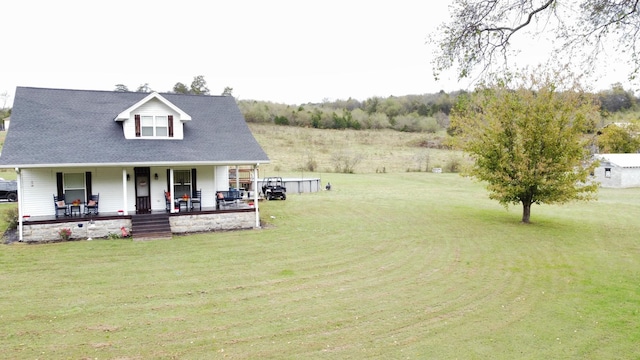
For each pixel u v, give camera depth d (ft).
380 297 38.37
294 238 62.03
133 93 78.79
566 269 47.93
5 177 122.62
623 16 34.94
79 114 69.87
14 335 29.91
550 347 29.17
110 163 60.44
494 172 72.18
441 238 63.10
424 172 177.68
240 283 41.88
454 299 38.06
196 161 64.95
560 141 67.56
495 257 52.80
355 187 131.13
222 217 67.51
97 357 26.96
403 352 28.14
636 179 140.15
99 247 55.31
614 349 28.94
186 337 29.94
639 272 46.85
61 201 63.00
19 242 57.31
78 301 36.50
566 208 95.35
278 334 30.60
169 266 47.29
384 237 63.36
